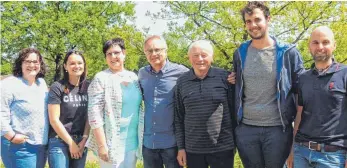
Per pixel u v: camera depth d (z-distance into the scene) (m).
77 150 4.26
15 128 4.14
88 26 21.33
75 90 4.34
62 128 4.19
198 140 4.05
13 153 4.17
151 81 4.36
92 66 20.58
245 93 3.94
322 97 3.54
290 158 4.21
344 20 11.59
